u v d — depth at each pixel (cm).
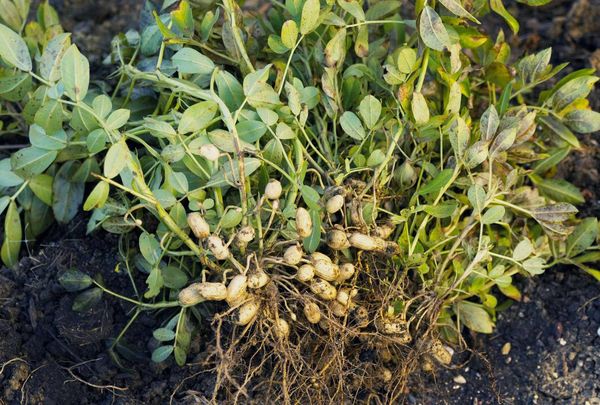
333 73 94
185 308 91
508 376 98
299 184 88
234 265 85
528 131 93
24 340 94
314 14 88
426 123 90
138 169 86
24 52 90
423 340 90
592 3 126
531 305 102
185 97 93
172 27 96
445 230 94
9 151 110
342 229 87
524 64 98
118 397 92
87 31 129
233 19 90
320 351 91
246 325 86
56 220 105
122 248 99
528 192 100
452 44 92
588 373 96
